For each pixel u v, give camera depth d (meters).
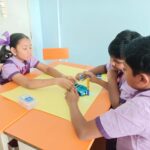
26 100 0.97
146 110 0.59
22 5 2.48
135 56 0.56
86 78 1.25
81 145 0.70
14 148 0.85
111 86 1.09
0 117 0.87
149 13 2.29
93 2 2.52
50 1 2.75
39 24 2.92
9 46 1.36
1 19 2.19
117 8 2.42
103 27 2.60
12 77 1.25
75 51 2.92
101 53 2.74
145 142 0.67
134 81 0.60
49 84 1.17
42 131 0.77
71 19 2.75
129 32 0.97
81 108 0.94
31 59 1.48
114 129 0.63
